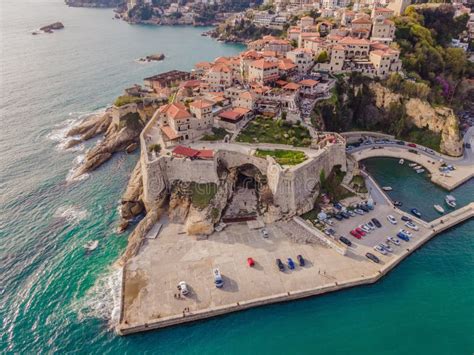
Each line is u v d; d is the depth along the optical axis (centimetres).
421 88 11588
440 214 8294
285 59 12888
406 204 8669
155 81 14788
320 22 17962
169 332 5697
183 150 8338
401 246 7231
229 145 8956
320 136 9312
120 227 7894
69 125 12825
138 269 6644
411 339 5628
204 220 7556
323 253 7031
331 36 14350
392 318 5953
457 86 14275
